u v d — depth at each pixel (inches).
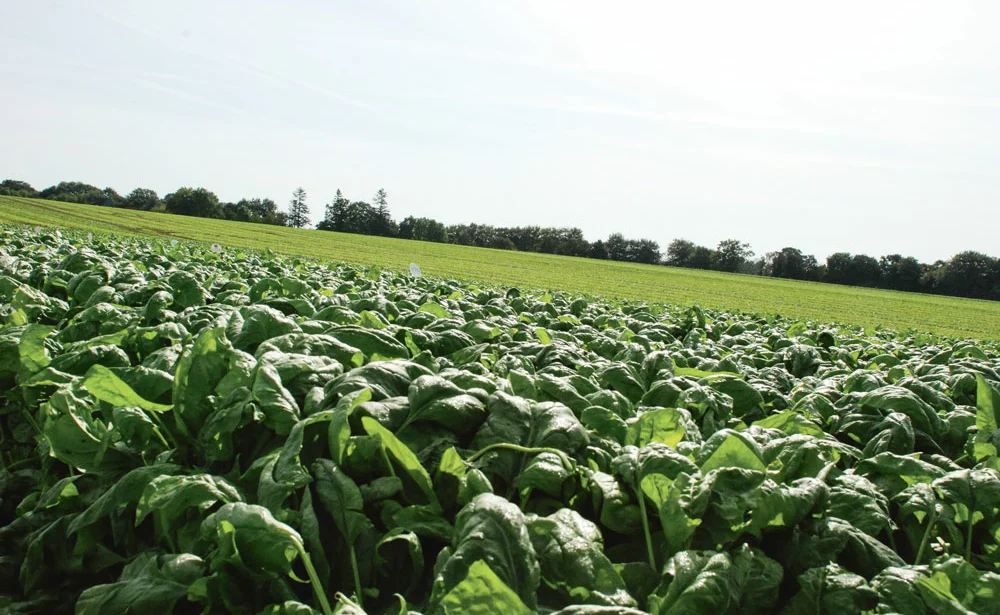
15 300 224.5
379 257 2070.6
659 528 95.8
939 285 5068.9
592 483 98.0
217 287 308.8
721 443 99.3
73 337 192.1
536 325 286.8
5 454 167.9
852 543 91.0
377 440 96.1
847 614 78.5
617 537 97.1
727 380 172.1
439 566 77.0
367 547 88.5
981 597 78.1
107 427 122.0
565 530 80.9
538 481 95.7
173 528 97.4
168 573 86.7
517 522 74.6
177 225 2566.4
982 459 130.8
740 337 320.2
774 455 114.1
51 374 137.8
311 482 94.9
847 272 5502.0
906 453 135.9
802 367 246.2
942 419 151.9
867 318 1798.7
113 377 108.8
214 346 120.3
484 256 2972.4
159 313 213.6
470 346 184.9
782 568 86.1
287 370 119.8
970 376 194.1
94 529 105.8
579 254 6195.9
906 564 90.6
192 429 114.8
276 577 82.8
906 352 315.6
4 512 144.5
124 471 116.8
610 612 64.7
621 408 138.3
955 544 98.6
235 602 82.0
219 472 107.7
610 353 230.7
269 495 90.2
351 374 117.6
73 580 109.7
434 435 106.5
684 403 147.9
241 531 81.2
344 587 87.1
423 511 90.2
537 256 3700.8
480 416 110.4
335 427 95.6
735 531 89.4
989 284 4904.0
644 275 2856.8
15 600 107.0
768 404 172.6
